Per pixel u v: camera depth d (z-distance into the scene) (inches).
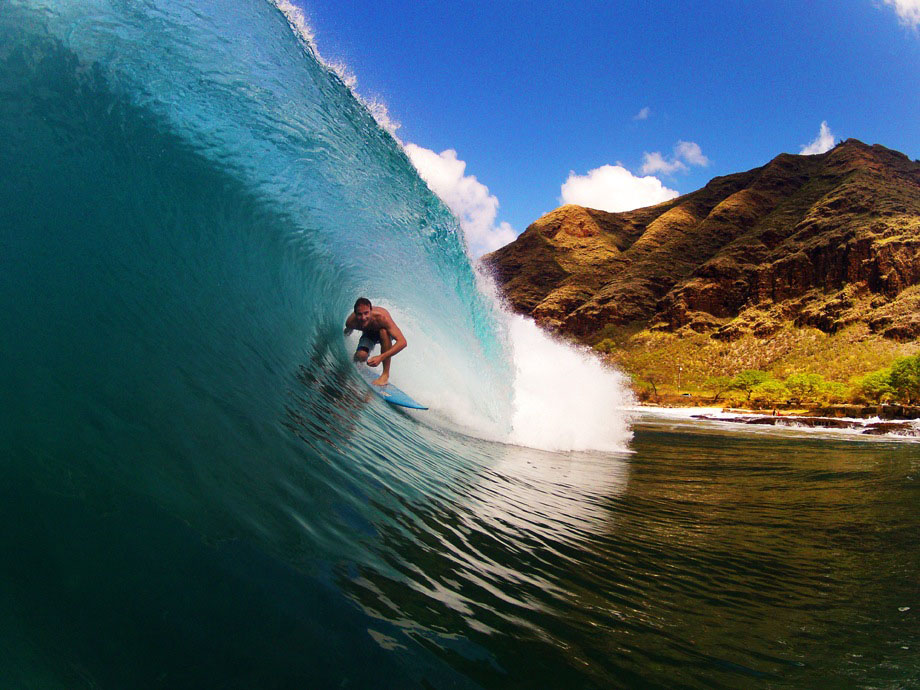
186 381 113.8
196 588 65.2
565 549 150.6
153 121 191.3
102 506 69.1
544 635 90.7
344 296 304.8
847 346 4466.0
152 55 194.5
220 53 221.1
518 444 345.7
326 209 282.5
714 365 5260.8
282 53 246.1
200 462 91.4
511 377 435.5
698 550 179.9
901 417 2215.8
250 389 137.2
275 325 199.8
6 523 60.1
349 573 85.0
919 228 5004.9
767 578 157.8
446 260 360.8
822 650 108.6
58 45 165.3
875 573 170.1
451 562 109.5
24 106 144.3
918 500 309.6
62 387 85.7
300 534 89.2
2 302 94.3
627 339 6609.3
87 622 54.4
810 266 5728.3
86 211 135.9
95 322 107.6
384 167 310.8
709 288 6441.9
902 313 4402.1
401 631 74.9
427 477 171.8
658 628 108.0
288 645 63.0
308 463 120.1
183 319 137.9
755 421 2025.1
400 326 334.3
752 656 102.0
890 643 114.2
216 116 220.8
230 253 195.0
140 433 87.7
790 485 365.7
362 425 184.7
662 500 265.1
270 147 246.1
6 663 46.9
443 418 308.5
